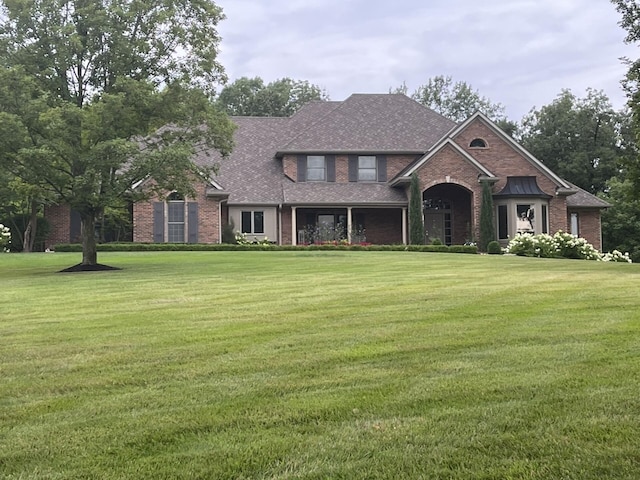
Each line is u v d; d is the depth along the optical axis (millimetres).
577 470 3232
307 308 8914
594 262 19219
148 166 18094
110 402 4555
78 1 18953
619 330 6723
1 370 5555
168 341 6695
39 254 25922
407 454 3479
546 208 32844
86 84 19688
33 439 3844
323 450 3559
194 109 19922
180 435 3861
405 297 9891
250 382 4996
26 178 18016
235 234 31984
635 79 16328
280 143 36406
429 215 33969
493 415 4051
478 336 6562
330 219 34094
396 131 35344
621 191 17984
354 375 5117
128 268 18594
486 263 18469
